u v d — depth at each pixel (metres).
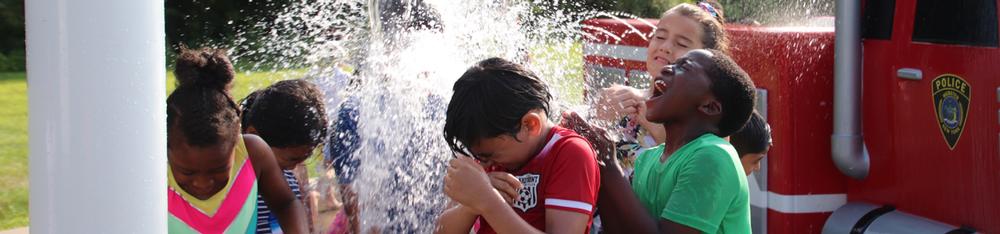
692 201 2.46
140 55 1.79
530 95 2.25
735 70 2.63
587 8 5.50
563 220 2.21
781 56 4.05
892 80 3.86
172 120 2.62
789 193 4.10
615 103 3.42
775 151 4.13
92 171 1.78
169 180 2.68
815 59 4.05
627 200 2.52
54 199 1.79
